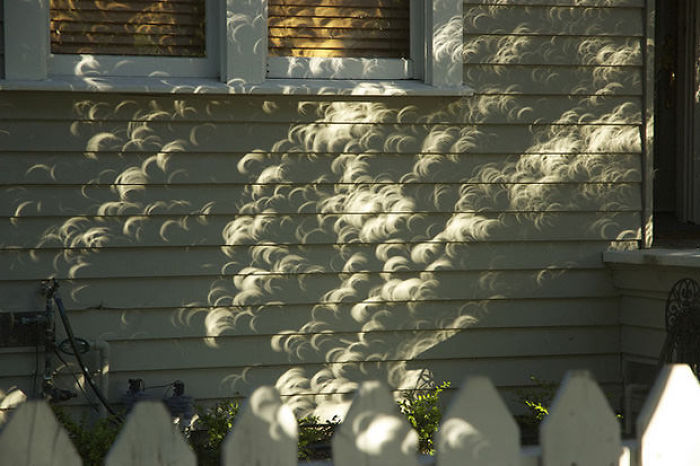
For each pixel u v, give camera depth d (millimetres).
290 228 5707
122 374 5531
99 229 5469
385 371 5863
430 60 5824
